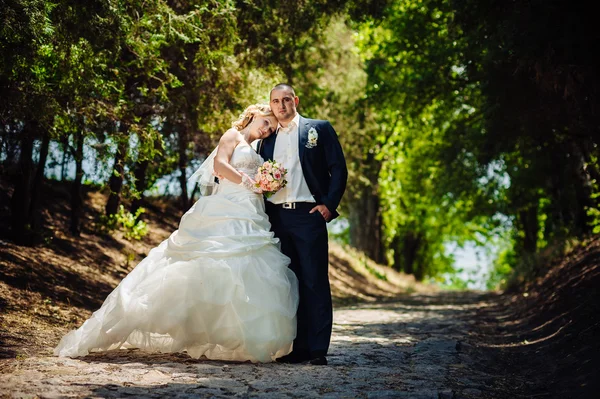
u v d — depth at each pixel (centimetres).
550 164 1939
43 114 881
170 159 1466
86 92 947
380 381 568
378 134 2698
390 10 2098
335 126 2212
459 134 2095
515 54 848
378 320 1261
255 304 612
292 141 667
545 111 1155
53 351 648
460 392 552
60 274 1085
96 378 510
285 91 666
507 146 1592
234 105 1291
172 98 1237
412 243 4631
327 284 655
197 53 1121
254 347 609
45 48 838
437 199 2823
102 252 1334
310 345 642
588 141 1405
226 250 619
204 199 652
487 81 1188
